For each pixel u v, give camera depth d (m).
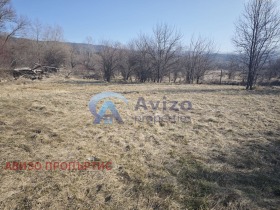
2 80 15.45
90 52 38.34
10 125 5.51
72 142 4.82
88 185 3.32
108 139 5.18
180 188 3.33
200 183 3.46
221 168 3.97
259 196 3.20
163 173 3.74
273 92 14.42
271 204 3.03
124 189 3.28
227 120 7.15
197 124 6.64
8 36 25.30
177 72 31.03
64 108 7.64
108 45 28.36
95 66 32.62
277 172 3.91
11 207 2.79
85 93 11.52
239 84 24.30
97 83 21.14
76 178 3.48
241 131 6.08
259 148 4.90
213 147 4.93
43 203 2.89
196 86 19.45
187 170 3.86
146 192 3.21
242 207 2.95
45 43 36.44
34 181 3.35
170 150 4.71
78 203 2.93
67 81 21.62
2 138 4.73
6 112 6.51
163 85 20.05
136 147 4.79
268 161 4.33
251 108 9.05
